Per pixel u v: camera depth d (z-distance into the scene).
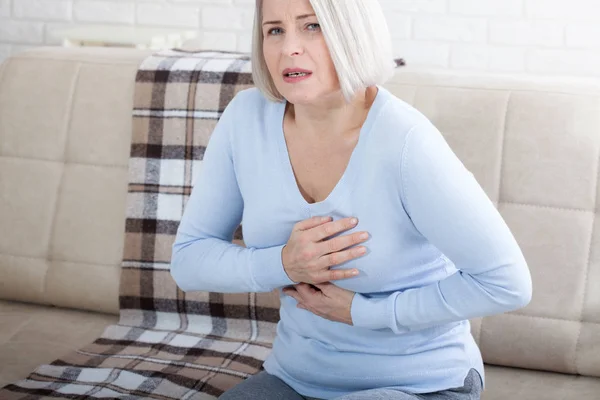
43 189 2.28
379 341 1.52
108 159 2.24
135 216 2.19
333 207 1.47
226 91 2.17
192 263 1.64
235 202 1.67
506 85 2.06
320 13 1.35
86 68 2.30
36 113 2.30
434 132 1.45
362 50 1.37
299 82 1.41
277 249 1.54
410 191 1.41
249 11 3.89
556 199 1.95
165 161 2.18
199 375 1.92
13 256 2.28
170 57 2.29
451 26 3.74
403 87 2.10
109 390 1.84
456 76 2.12
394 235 1.46
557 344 1.94
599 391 1.88
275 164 1.54
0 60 4.00
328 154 1.50
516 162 1.98
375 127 1.45
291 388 1.62
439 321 1.46
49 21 3.99
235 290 1.61
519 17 3.68
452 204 1.40
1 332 2.12
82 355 2.01
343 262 1.47
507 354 1.98
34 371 1.91
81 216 2.25
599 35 3.62
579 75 3.68
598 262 1.93
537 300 1.95
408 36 3.79
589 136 1.95
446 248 1.43
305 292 1.52
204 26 3.93
